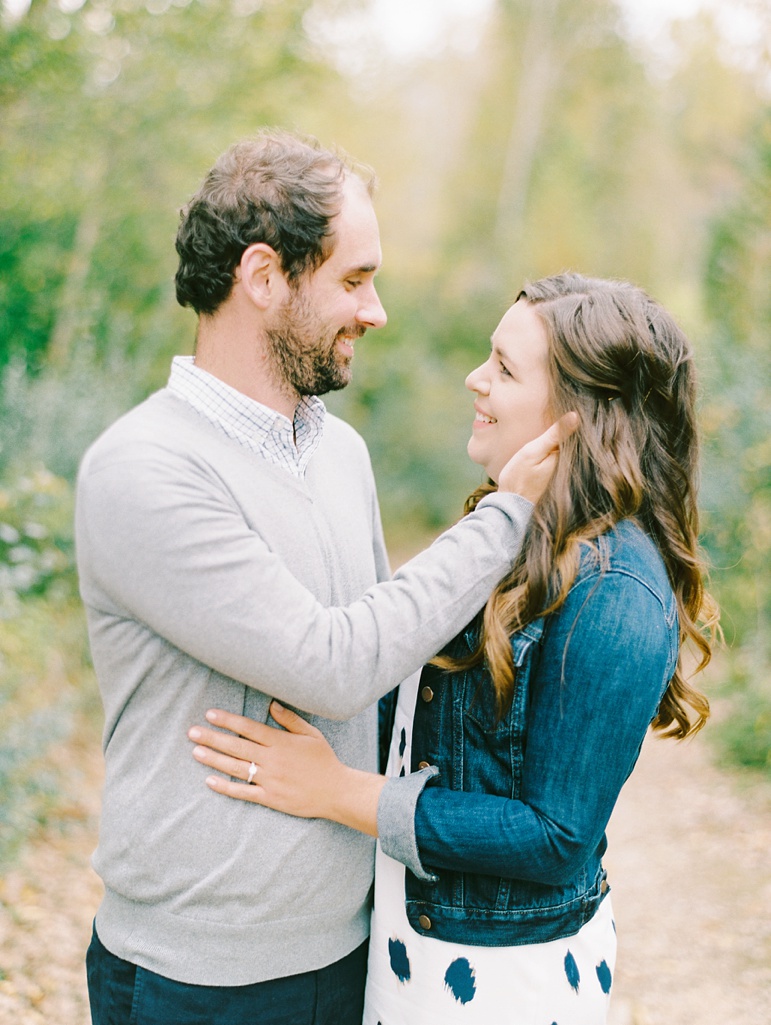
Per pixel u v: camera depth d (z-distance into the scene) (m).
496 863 1.44
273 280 1.53
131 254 6.93
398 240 16.62
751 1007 3.19
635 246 17.73
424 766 1.60
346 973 1.66
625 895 4.02
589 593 1.45
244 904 1.50
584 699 1.42
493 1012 1.52
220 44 6.82
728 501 6.17
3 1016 2.79
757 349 6.72
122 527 1.41
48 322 6.48
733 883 4.05
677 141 17.30
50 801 4.10
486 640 1.49
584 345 1.57
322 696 1.41
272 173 1.51
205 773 1.50
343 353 1.61
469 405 15.45
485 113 18.78
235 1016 1.52
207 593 1.40
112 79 6.54
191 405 1.55
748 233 7.34
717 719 5.71
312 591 1.58
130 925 1.55
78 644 5.09
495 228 18.44
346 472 1.83
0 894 3.43
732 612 6.21
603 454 1.54
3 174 6.01
